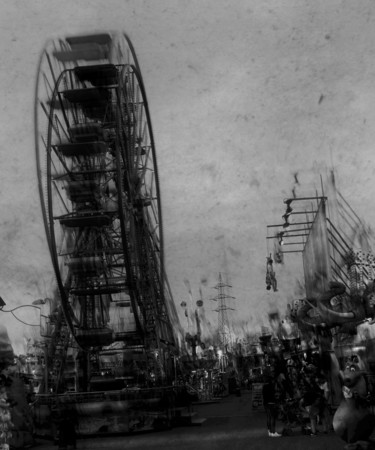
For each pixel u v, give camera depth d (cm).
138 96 2925
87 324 2558
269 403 1510
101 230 2600
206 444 1408
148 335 2516
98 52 2656
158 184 2906
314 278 2733
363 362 1558
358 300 1592
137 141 2867
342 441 1270
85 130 2555
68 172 2573
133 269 2491
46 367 2364
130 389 2034
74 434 1598
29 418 1777
